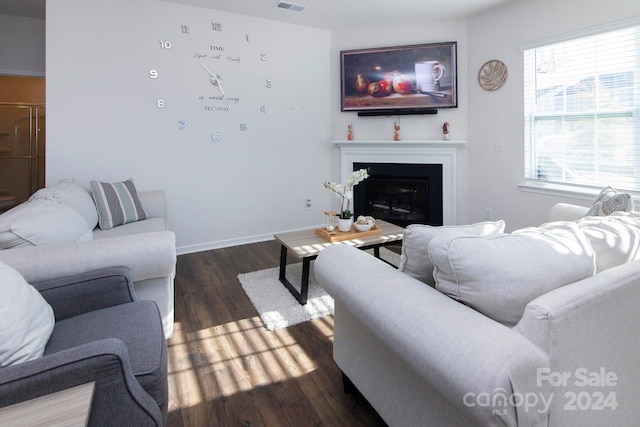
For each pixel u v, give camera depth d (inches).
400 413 51.8
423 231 52.8
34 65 165.8
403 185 187.3
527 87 149.6
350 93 184.2
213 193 164.6
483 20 161.6
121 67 141.5
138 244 73.6
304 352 84.1
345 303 55.4
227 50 160.1
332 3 149.9
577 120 135.3
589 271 48.2
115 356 41.1
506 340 36.2
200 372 77.2
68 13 132.6
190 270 138.7
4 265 51.5
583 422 42.0
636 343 46.9
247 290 117.0
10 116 214.8
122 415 42.2
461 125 174.6
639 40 117.6
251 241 175.9
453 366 36.3
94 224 116.7
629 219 60.2
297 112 180.4
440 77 173.0
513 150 155.7
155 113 148.9
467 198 177.0
